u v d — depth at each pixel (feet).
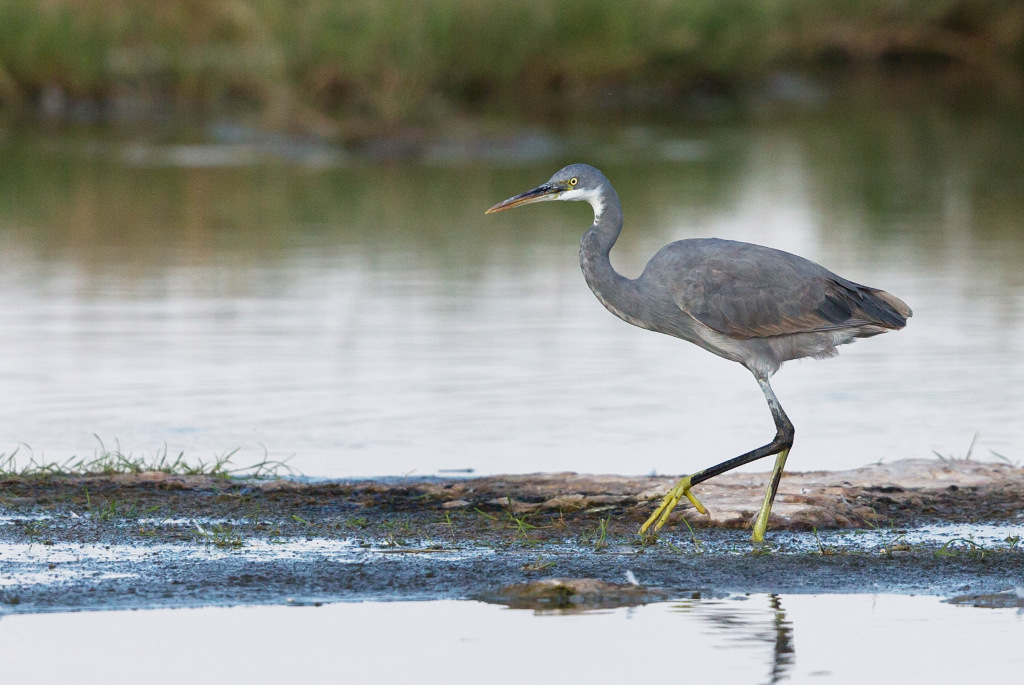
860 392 45.70
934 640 24.71
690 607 26.53
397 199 84.94
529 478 35.63
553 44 121.90
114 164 96.84
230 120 116.57
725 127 118.52
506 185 89.35
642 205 80.07
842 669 23.16
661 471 37.19
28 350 50.29
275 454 38.63
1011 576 28.27
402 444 39.65
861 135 114.11
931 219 77.61
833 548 30.45
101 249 69.92
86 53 116.67
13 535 31.01
